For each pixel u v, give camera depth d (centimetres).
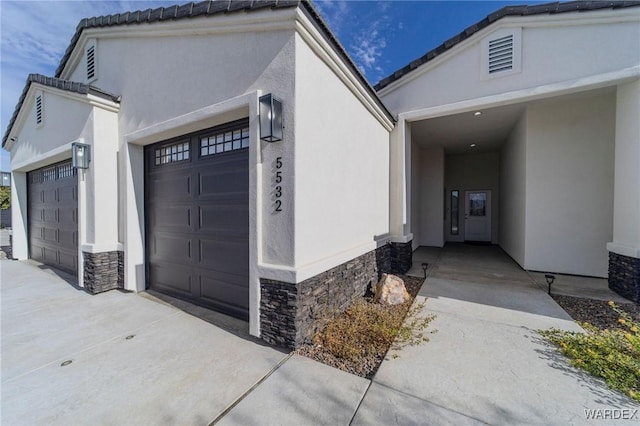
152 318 377
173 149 462
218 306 400
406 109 615
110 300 450
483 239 1140
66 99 554
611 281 491
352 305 411
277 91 302
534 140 637
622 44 426
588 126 589
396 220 630
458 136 868
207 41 367
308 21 292
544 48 474
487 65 520
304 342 300
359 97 447
